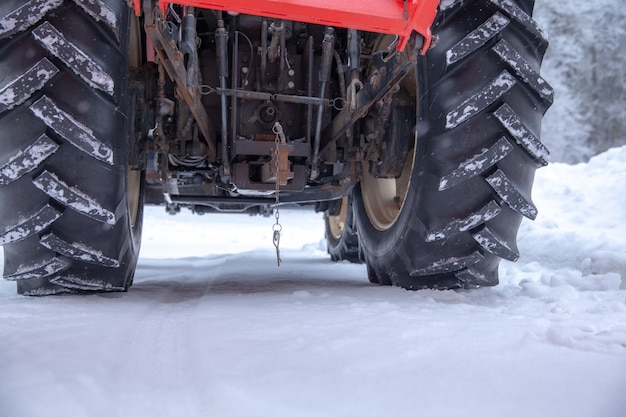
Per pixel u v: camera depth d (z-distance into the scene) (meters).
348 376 0.86
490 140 1.69
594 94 12.55
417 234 1.87
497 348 1.04
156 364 0.93
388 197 2.52
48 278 1.63
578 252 3.06
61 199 1.48
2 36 1.42
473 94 1.66
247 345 1.03
